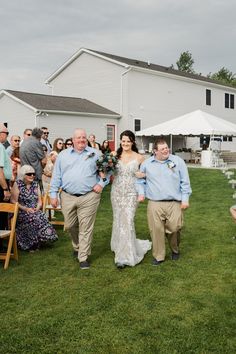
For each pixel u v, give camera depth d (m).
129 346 3.76
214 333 3.95
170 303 4.64
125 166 5.96
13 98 24.16
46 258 6.40
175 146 31.70
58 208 8.44
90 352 3.67
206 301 4.68
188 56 73.25
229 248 6.80
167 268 5.81
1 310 4.51
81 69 29.62
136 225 8.65
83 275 5.59
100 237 7.67
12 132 24.70
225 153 29.36
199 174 18.95
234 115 38.06
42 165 8.38
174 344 3.77
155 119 29.56
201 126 23.03
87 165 5.77
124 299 4.77
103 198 12.38
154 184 5.78
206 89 34.41
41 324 4.17
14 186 6.80
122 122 27.70
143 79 28.48
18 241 6.80
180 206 5.86
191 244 7.09
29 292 5.00
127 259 5.91
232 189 14.34
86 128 25.66
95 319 4.28
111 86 28.06
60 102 25.91
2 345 3.79
